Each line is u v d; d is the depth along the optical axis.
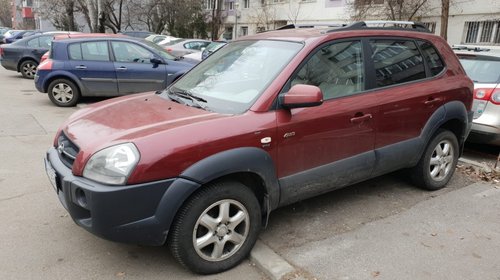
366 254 3.47
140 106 3.64
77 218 2.95
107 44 9.61
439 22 19.11
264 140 3.23
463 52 6.63
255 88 3.47
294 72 3.49
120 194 2.73
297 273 3.16
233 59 4.03
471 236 3.80
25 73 15.13
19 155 5.86
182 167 2.88
